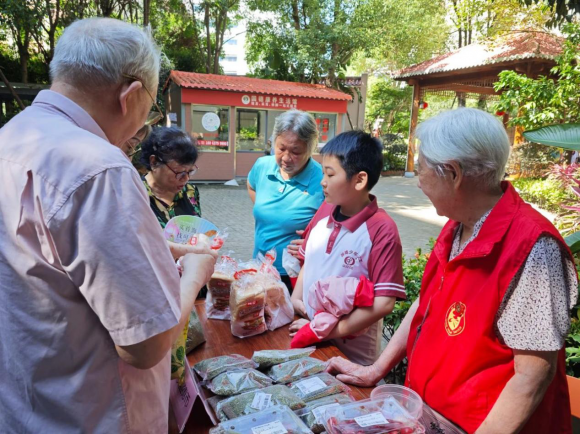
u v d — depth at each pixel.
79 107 0.87
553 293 0.96
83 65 0.85
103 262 0.74
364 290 1.52
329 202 1.71
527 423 1.06
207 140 12.62
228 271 1.76
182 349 1.15
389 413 1.04
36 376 0.82
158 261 0.82
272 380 1.28
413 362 1.25
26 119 0.85
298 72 16.27
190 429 1.12
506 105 7.41
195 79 12.56
